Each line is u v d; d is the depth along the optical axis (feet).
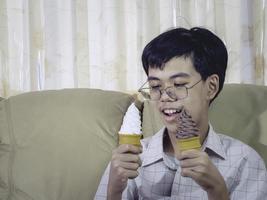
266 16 5.16
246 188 3.35
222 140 3.67
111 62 5.54
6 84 5.79
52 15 5.57
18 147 4.68
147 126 4.64
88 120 4.65
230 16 5.30
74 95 4.88
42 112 4.78
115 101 4.82
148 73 3.41
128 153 3.01
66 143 4.56
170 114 3.27
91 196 4.36
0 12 5.67
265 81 5.26
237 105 4.30
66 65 5.67
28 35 5.67
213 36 3.52
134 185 3.69
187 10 5.36
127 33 5.57
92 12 5.58
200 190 3.40
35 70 5.72
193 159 2.82
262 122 4.16
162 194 3.59
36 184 4.44
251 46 5.34
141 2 5.42
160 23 5.41
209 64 3.32
